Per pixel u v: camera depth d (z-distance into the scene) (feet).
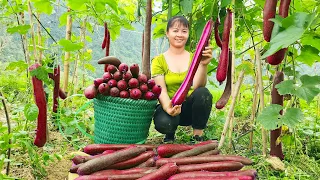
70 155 5.17
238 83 5.50
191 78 5.25
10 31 5.75
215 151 5.23
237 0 6.07
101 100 5.82
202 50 5.10
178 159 4.83
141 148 4.99
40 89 5.19
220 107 5.38
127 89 5.82
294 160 5.89
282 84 4.63
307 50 5.23
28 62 6.31
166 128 6.31
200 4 7.67
